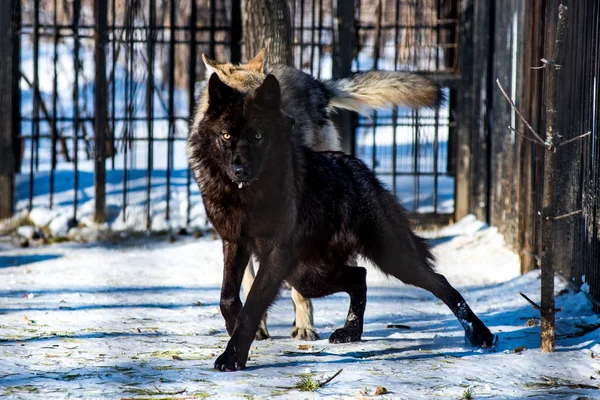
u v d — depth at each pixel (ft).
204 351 35.70
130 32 79.46
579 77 44.57
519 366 32.63
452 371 31.91
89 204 78.89
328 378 30.68
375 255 39.22
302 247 36.65
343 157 40.40
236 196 34.17
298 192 35.96
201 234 74.84
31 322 41.55
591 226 43.14
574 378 30.96
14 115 77.51
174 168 93.30
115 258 65.92
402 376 31.07
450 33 81.20
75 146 75.46
